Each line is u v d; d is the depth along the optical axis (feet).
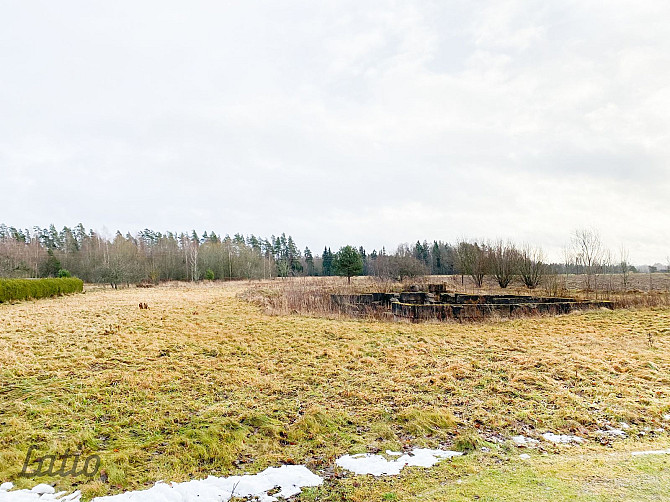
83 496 13.52
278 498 13.66
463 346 37.17
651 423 20.71
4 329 41.09
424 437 18.93
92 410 21.11
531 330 44.75
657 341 38.58
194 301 69.87
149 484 14.58
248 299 70.90
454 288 96.99
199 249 198.08
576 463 15.84
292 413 21.70
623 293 75.05
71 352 32.40
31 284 74.02
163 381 26.11
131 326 43.45
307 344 37.40
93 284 144.87
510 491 13.47
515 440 18.70
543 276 94.07
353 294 63.87
